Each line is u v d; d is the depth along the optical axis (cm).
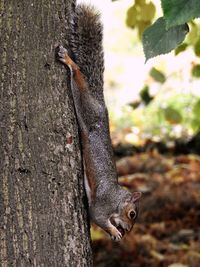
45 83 487
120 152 1390
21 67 479
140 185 1176
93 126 538
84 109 523
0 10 479
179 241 958
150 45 447
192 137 1405
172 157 1347
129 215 612
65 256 492
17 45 479
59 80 494
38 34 485
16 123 478
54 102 490
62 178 492
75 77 505
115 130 1580
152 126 1550
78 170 507
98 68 534
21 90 479
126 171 1279
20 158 478
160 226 995
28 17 482
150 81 1764
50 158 487
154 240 936
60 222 490
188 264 873
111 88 1847
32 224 480
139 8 718
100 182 564
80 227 504
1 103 477
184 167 1252
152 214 1041
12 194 478
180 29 443
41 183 483
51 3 491
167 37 445
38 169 482
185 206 1064
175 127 1488
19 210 479
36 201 481
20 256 480
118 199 596
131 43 2075
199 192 1117
